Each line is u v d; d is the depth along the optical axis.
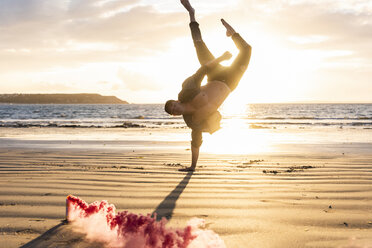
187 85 3.39
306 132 18.20
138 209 3.23
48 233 2.60
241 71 3.69
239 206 3.34
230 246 2.36
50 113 63.47
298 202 3.51
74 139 13.08
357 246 2.37
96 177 4.82
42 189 3.99
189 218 2.96
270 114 59.81
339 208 3.29
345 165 6.24
